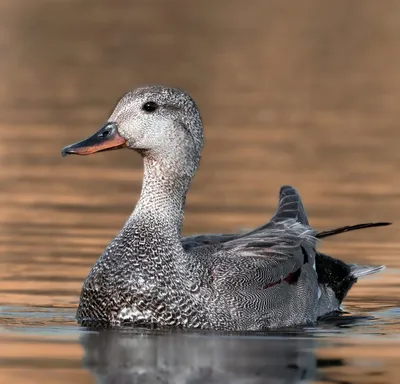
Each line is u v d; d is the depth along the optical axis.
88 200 18.75
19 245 15.69
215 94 28.72
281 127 25.20
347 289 13.34
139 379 9.80
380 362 10.42
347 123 25.77
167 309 11.66
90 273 11.92
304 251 12.82
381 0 43.84
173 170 12.12
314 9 42.06
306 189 19.62
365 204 18.62
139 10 41.19
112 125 12.12
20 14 38.72
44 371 9.98
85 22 38.25
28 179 20.23
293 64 33.00
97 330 11.55
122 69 31.48
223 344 11.07
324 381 9.78
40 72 31.02
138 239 11.88
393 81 31.14
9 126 24.41
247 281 11.98
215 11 41.38
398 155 22.58
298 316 12.34
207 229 16.72
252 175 20.64
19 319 12.01
